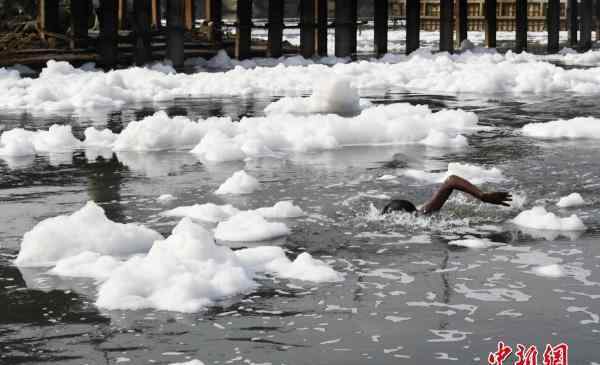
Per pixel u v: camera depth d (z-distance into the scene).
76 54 32.31
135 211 9.52
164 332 5.98
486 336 5.85
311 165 12.26
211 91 23.39
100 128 16.39
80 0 34.06
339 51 35.16
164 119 14.52
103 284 7.00
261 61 33.69
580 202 9.66
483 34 69.19
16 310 6.46
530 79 24.11
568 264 7.44
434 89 24.42
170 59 31.33
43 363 5.51
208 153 12.89
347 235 8.44
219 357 5.56
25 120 17.59
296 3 86.25
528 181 10.93
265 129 14.13
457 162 12.41
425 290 6.80
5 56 31.48
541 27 74.06
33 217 9.33
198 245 7.28
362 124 14.45
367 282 7.00
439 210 9.27
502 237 8.30
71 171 12.00
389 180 11.11
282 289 6.84
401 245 8.06
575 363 5.39
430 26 75.00
